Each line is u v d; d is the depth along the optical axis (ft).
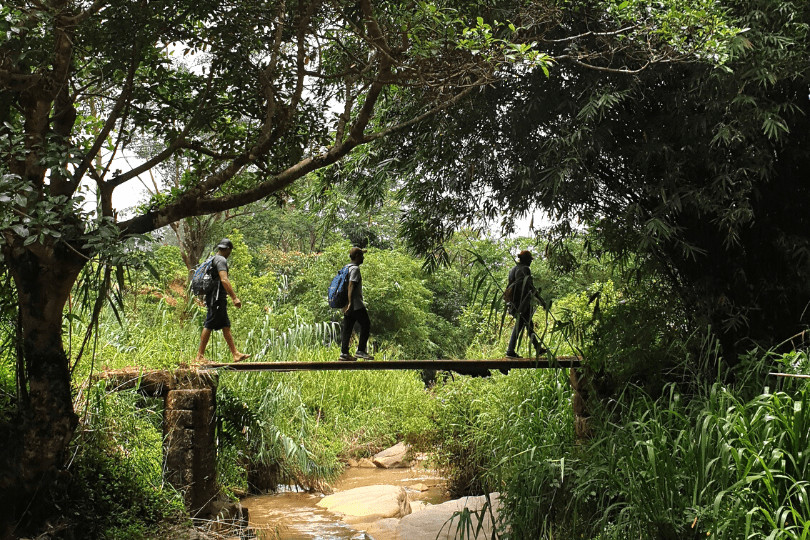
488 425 26.43
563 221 23.44
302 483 32.24
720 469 14.01
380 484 33.96
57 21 14.08
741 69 17.95
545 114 20.35
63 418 15.93
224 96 19.08
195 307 37.01
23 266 15.28
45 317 15.66
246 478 29.48
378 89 16.98
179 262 52.95
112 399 19.60
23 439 15.69
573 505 18.15
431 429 31.22
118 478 18.42
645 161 19.30
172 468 20.29
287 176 17.28
